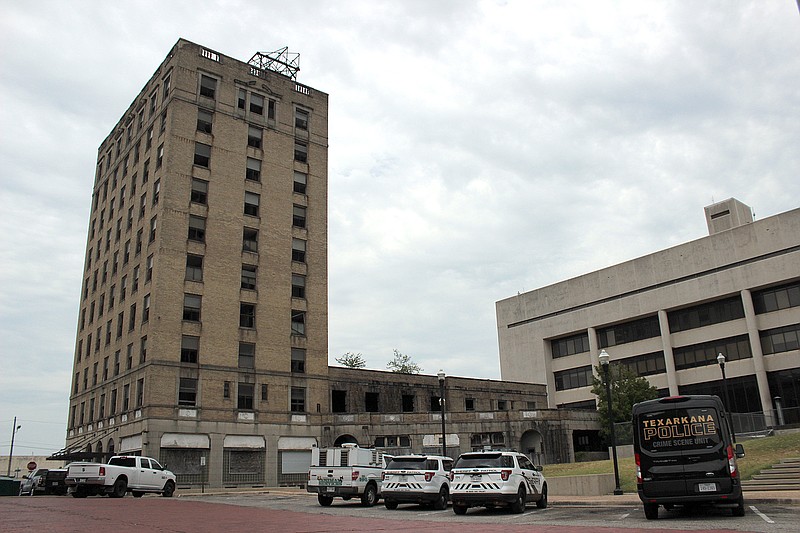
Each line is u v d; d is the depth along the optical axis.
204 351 47.94
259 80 57.22
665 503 16.50
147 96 56.34
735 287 59.34
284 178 56.66
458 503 20.33
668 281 64.88
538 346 77.00
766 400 55.41
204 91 53.53
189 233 49.66
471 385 63.47
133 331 49.41
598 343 71.75
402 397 58.50
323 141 60.47
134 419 46.03
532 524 15.86
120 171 59.31
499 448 48.94
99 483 29.83
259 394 49.78
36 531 12.86
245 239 52.84
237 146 54.19
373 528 14.66
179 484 44.25
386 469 23.53
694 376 62.25
